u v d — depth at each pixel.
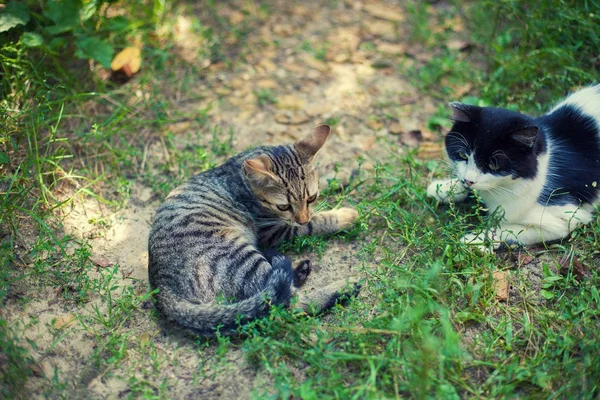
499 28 1.25
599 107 0.92
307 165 0.92
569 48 1.12
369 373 0.77
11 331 0.81
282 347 0.80
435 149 1.08
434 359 0.77
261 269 0.85
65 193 1.01
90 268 0.92
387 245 0.94
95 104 1.13
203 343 0.83
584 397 0.73
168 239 0.86
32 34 1.06
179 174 1.06
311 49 1.28
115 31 1.18
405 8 1.37
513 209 0.90
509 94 1.14
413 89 1.20
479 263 0.88
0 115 1.00
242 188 0.93
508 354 0.80
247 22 1.33
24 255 0.92
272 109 1.17
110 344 0.82
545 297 0.85
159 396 0.78
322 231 0.95
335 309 0.85
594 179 0.90
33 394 0.79
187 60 1.25
